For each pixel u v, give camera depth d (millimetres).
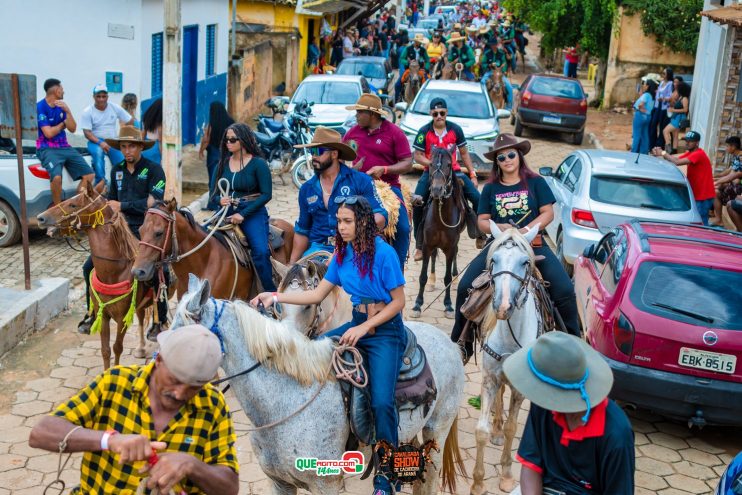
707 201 14008
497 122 18141
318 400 4852
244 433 7207
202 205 14852
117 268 7559
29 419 7184
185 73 18781
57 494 6109
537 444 3988
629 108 28141
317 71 29719
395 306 5070
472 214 10609
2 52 14867
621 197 11266
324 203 7145
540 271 7020
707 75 19453
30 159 11711
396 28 46312
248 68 23688
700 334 7012
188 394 3473
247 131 7883
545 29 30125
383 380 5023
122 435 3395
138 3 15109
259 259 8039
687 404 7094
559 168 13344
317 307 6453
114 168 8469
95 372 8164
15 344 8641
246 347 4660
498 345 6238
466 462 6922
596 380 3801
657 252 7543
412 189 16641
